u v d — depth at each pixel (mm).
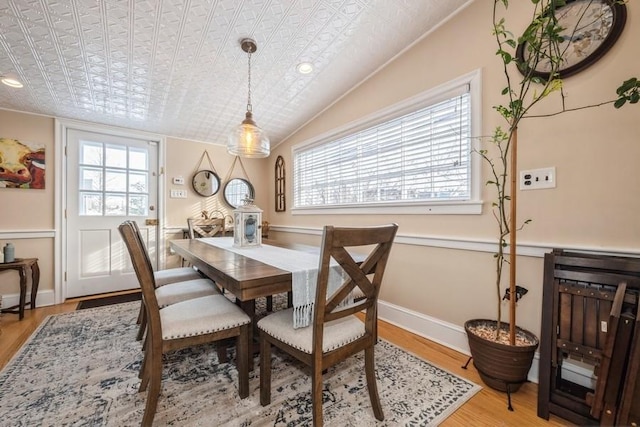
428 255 2010
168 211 3398
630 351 1012
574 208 1380
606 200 1294
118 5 1600
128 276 3184
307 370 1580
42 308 2590
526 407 1300
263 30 1887
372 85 2469
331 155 2992
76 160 2891
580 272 1188
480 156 1729
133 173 3223
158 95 2559
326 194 3072
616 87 1265
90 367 1589
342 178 2850
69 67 2074
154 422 1163
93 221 2988
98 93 2432
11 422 1164
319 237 3129
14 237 2543
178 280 2119
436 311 1959
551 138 1450
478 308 1737
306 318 1247
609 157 1286
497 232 1656
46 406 1262
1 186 2504
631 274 1092
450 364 1658
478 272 1736
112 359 1678
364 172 2594
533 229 1513
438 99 1959
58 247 2746
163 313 1320
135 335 2008
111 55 1989
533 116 1490
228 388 1405
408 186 2199
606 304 1121
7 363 1625
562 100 1405
